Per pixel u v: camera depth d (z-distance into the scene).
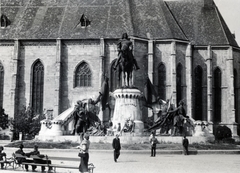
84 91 75.25
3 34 79.62
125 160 28.09
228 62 80.06
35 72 77.56
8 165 26.88
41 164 21.92
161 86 76.50
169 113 45.69
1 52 77.94
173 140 41.25
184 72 77.56
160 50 76.88
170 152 34.47
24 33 78.88
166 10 84.56
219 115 79.75
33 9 84.31
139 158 29.91
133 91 42.03
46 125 47.06
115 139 26.95
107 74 74.56
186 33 83.69
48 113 75.19
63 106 75.56
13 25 81.94
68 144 39.44
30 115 69.94
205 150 35.97
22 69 77.12
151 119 54.41
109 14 81.25
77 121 45.22
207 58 79.50
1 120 69.81
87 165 20.27
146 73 75.50
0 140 68.38
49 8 84.38
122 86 42.56
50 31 78.81
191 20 86.12
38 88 77.06
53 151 35.94
